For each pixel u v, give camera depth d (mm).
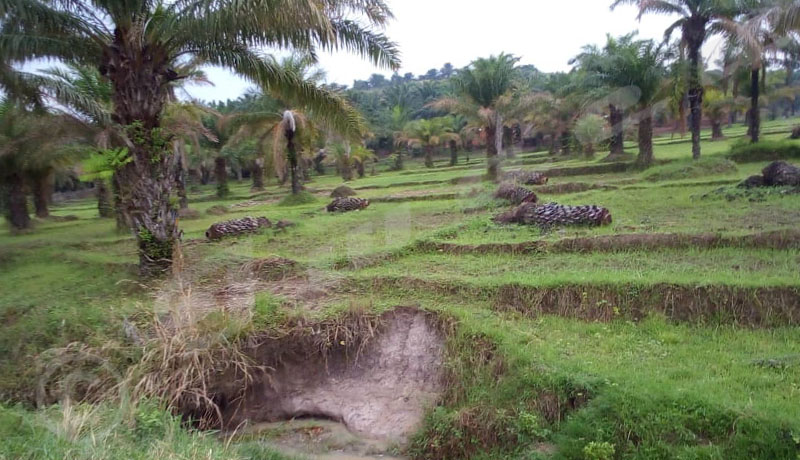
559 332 6730
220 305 7770
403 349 7316
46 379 6941
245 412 7125
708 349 6051
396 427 6508
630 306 7004
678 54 15094
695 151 15578
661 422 4891
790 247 7816
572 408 5469
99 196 21422
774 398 4938
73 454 4688
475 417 5867
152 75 9266
